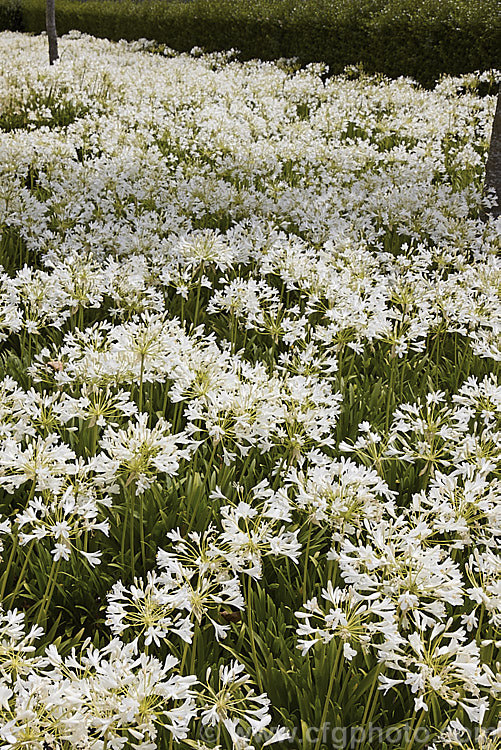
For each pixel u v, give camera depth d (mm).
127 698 2041
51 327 5629
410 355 5758
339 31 18438
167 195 7938
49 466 2982
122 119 12008
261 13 20109
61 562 3410
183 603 2480
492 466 3230
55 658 2256
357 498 2867
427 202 7977
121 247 6316
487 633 3025
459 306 5312
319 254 6156
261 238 6473
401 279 5492
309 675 2842
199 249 5480
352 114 12969
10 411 3439
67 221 7059
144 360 4039
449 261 6359
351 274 5918
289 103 14547
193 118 12203
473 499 2945
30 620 3113
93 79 15078
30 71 13984
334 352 5504
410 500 3953
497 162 8266
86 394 3822
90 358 3939
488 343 5270
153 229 6918
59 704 2049
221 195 7695
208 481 3873
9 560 3229
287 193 7941
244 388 3500
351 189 8672
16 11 29859
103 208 7566
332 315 4832
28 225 6844
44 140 9312
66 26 27141
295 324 4992
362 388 5047
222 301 5195
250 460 4164
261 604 3219
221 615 3281
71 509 2893
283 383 3689
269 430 3584
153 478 3314
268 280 6629
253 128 11852
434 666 2330
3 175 7793
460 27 16500
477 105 13859
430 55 17047
